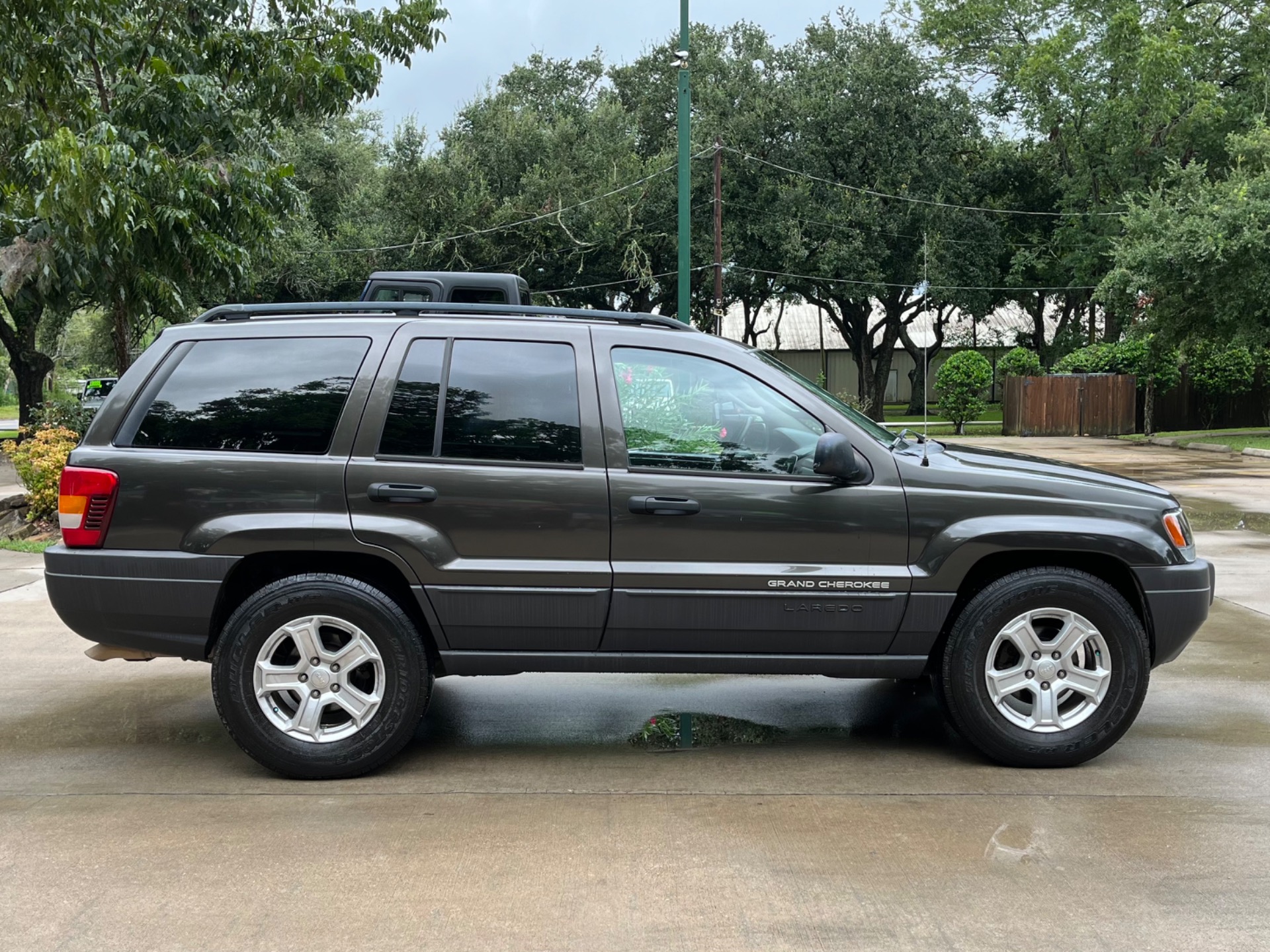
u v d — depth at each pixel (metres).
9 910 3.27
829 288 35.97
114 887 3.42
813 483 4.44
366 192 34.06
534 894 3.37
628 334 4.61
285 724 4.41
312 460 4.42
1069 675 4.51
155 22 12.83
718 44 36.56
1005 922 3.17
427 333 4.57
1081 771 4.50
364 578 4.56
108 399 4.54
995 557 4.62
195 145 12.47
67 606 4.45
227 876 3.49
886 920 3.19
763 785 4.37
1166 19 34.03
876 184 34.19
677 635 4.46
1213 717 5.24
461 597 4.41
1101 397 30.78
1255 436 27.33
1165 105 32.78
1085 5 35.19
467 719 5.32
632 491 4.40
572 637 4.46
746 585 4.40
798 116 33.69
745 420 4.55
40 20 10.74
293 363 4.55
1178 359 28.98
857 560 4.45
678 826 3.92
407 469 4.41
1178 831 3.84
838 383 57.69
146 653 4.54
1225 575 8.87
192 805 4.14
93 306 24.69
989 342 54.44
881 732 5.11
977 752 4.77
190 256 11.88
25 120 11.33
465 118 34.91
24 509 11.90
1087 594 4.42
